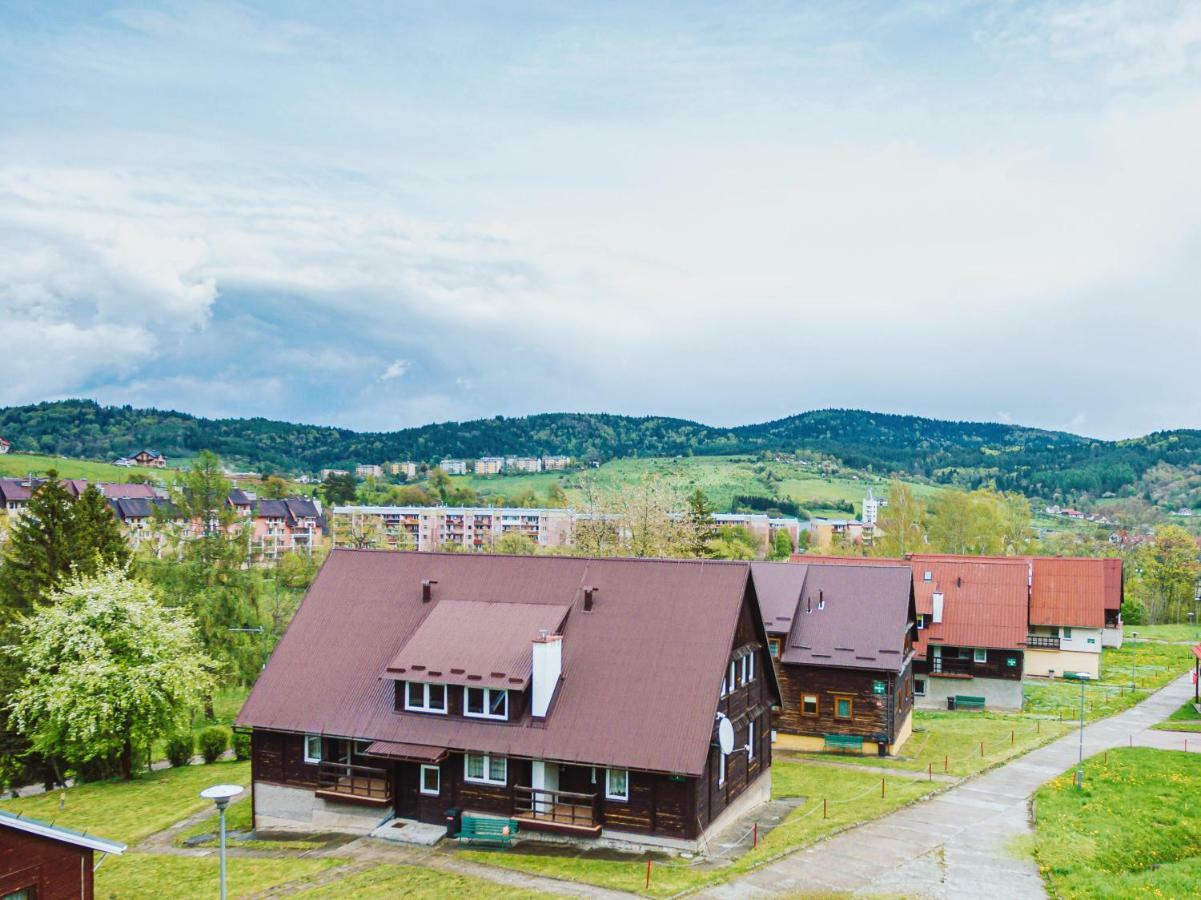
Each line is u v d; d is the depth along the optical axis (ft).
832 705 173.06
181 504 259.80
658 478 333.01
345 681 124.67
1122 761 141.79
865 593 181.88
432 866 103.86
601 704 111.86
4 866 79.82
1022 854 105.29
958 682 222.28
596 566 128.67
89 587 168.45
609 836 108.99
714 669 111.65
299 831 121.70
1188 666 267.80
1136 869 100.37
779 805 131.34
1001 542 390.83
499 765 114.01
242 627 240.53
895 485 407.64
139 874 106.63
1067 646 250.78
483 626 121.60
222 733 178.19
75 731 151.94
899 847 108.06
